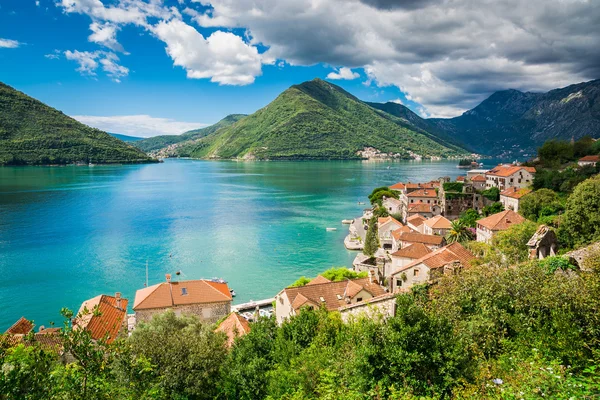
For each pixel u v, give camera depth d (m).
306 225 181.12
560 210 93.19
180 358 34.81
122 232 164.75
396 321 23.83
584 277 28.62
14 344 24.84
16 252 134.12
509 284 30.38
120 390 23.48
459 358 22.22
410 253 75.94
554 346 22.91
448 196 135.62
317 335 36.56
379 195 197.38
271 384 31.36
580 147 157.12
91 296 99.62
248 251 139.38
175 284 72.00
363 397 22.41
